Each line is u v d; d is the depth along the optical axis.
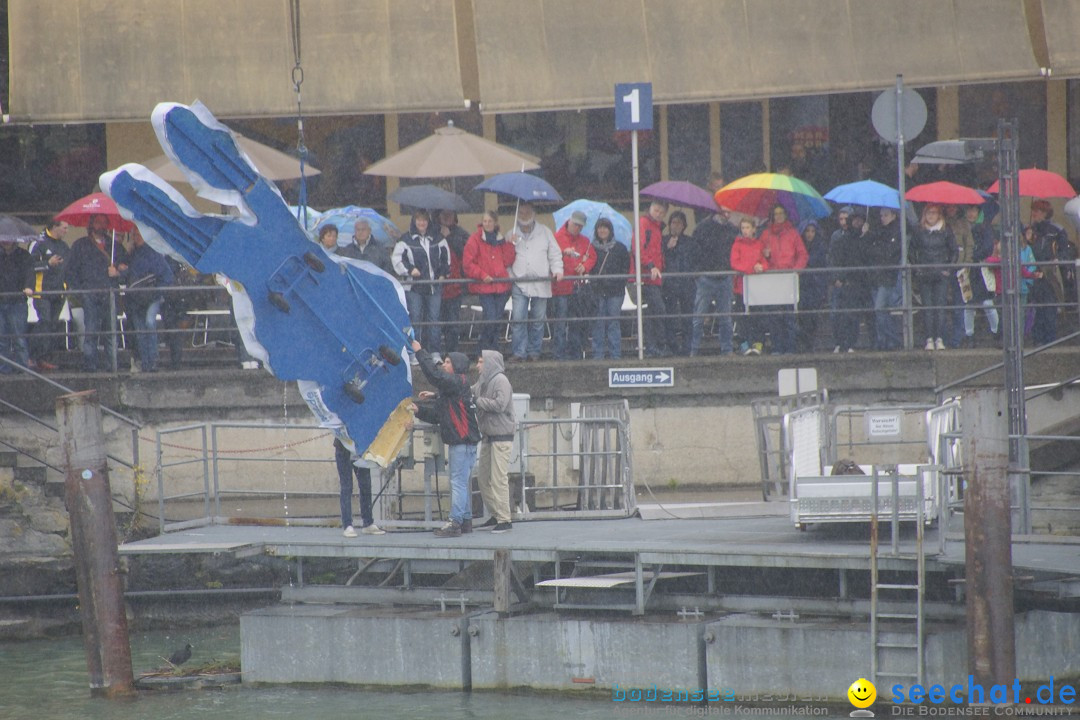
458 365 61.59
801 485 56.12
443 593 61.03
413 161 78.75
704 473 75.38
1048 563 53.34
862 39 84.19
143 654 65.25
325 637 59.31
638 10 84.50
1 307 77.50
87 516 58.84
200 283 84.31
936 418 58.97
